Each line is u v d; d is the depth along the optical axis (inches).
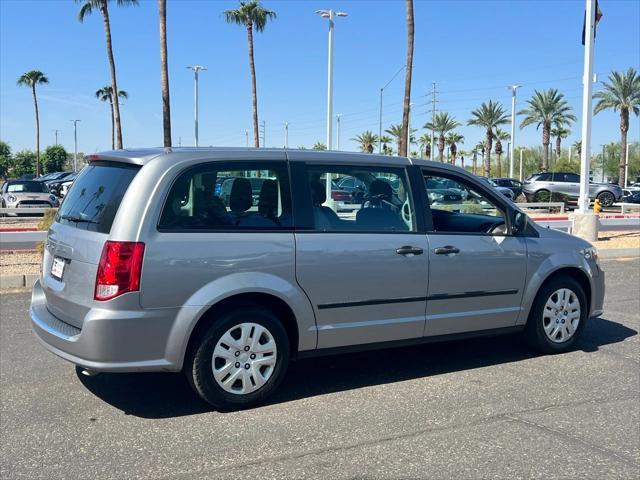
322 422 168.1
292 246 177.9
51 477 137.9
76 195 189.0
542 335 225.9
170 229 164.7
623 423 167.8
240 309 173.2
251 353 175.2
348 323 188.1
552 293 226.4
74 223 179.5
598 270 237.9
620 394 190.1
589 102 574.6
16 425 165.9
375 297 190.7
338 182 191.6
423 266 197.9
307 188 185.3
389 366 217.5
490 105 2485.2
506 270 214.2
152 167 167.0
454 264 203.9
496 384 198.8
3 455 148.5
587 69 570.3
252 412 175.2
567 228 619.8
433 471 140.5
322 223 185.2
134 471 140.6
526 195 1251.2
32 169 3390.7
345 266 185.2
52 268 184.7
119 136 1354.6
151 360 163.0
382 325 193.3
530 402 183.0
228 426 165.5
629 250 515.8
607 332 265.3
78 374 206.7
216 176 173.3
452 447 152.6
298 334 181.5
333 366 217.3
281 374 180.9
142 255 159.8
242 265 171.0
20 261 425.4
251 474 139.3
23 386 195.3
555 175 1238.3
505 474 139.2
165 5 1054.4
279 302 178.9
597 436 159.3
